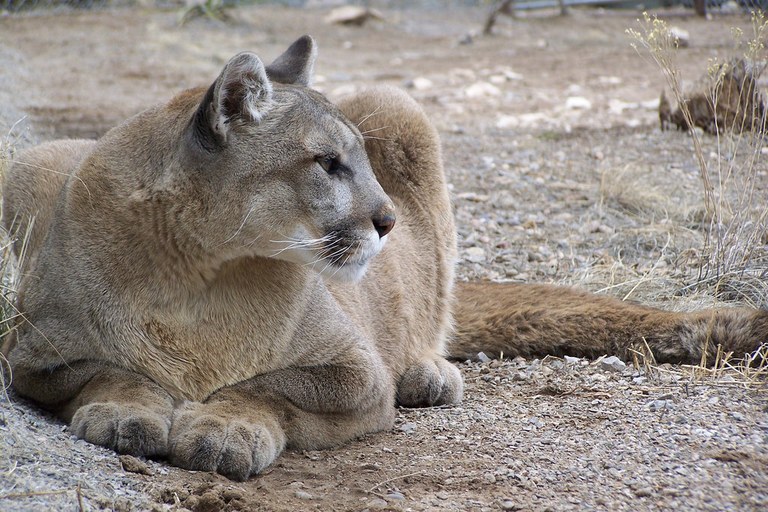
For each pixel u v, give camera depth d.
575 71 29.30
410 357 10.62
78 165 8.26
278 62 9.16
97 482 6.64
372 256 8.23
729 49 28.34
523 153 18.97
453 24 42.22
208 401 7.95
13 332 8.57
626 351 10.45
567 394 9.38
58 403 7.89
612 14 41.66
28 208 10.17
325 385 8.20
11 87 23.83
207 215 7.69
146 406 7.50
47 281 7.90
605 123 21.66
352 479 7.42
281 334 8.10
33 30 35.38
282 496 7.00
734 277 12.05
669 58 12.73
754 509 6.67
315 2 45.97
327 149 7.98
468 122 22.27
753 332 9.91
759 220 12.30
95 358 7.76
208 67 30.12
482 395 9.86
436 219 11.67
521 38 37.00
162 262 7.68
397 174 11.58
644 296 12.18
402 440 8.46
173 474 7.14
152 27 36.31
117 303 7.66
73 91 24.80
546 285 11.83
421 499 6.98
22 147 14.30
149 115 8.22
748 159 13.61
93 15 39.38
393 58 32.91
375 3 47.44
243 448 7.30
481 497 7.00
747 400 8.70
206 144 7.65
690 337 10.12
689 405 8.60
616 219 15.12
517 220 15.19
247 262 7.93
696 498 6.83
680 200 15.41
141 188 7.76
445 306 11.63
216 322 7.89
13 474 6.41
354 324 8.94
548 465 7.52
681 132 19.86
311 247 7.92
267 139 7.82
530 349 11.07
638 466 7.38
